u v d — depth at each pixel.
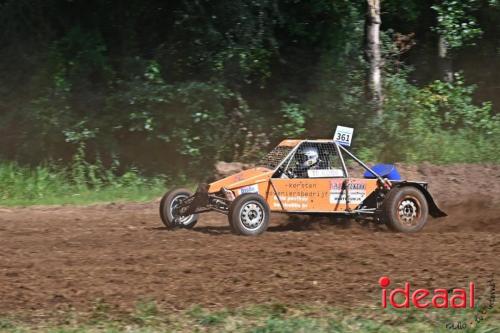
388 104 26.08
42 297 10.47
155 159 24.92
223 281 11.35
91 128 23.92
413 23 30.75
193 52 25.81
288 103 26.81
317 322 9.27
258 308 9.84
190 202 15.77
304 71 27.73
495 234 15.67
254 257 13.04
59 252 13.57
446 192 22.17
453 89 27.84
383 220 15.93
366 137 25.42
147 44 26.83
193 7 25.62
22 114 23.89
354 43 27.39
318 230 16.38
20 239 14.93
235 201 14.91
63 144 24.11
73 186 23.14
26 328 9.03
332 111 25.77
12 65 24.92
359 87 26.16
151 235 15.20
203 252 13.45
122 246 14.12
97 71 25.17
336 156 16.08
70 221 17.50
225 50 25.52
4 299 10.35
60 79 24.06
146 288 10.93
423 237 15.19
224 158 25.20
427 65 30.56
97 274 11.82
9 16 25.20
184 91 24.06
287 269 12.15
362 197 16.03
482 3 28.58
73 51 25.09
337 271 12.04
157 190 23.50
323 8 27.39
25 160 23.97
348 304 10.16
